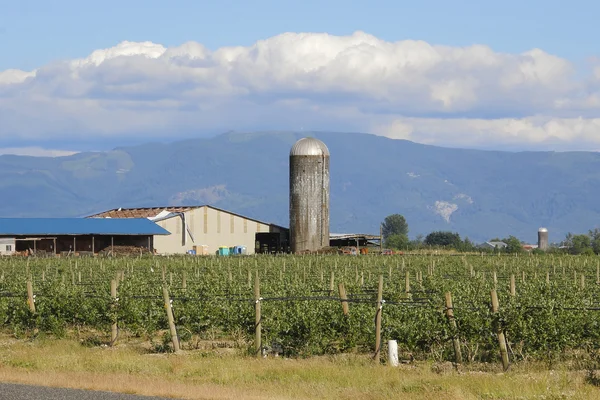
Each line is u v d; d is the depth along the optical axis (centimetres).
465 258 10731
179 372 3003
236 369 3017
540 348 3238
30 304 4297
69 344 3872
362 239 15300
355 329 3553
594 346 3378
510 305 3269
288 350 3606
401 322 3506
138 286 5159
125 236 14400
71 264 9200
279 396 2514
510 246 17300
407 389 2636
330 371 2962
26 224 13738
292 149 14425
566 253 16050
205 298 4081
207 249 15225
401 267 9225
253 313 3762
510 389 2545
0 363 3222
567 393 2514
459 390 2539
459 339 3303
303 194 14262
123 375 2889
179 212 15150
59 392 2505
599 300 4681
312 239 14250
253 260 10525
